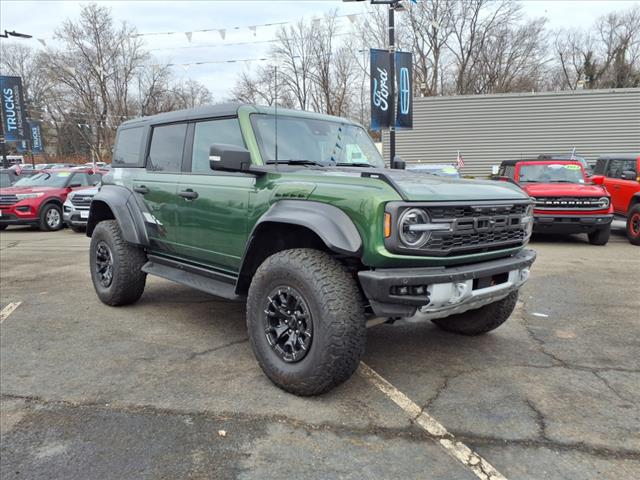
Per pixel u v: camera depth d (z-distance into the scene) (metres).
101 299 5.10
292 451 2.47
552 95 20.34
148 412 2.87
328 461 2.38
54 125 58.72
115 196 4.88
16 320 4.63
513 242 3.36
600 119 20.08
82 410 2.89
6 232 12.69
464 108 21.20
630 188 9.77
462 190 3.12
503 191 3.40
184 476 2.27
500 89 43.69
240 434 2.63
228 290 3.75
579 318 4.76
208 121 4.05
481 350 3.90
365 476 2.27
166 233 4.38
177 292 5.78
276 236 3.51
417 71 40.72
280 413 2.85
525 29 42.91
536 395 3.10
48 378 3.34
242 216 3.54
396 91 12.02
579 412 2.88
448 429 2.68
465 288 2.90
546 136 20.62
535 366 3.57
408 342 4.10
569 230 9.02
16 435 2.62
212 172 3.91
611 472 2.30
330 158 3.98
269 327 3.17
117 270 4.82
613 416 2.83
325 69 26.48
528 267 3.43
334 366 2.82
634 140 19.88
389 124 11.90
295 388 3.01
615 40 49.97
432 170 12.71
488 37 42.69
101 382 3.27
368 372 3.46
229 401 3.00
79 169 14.05
